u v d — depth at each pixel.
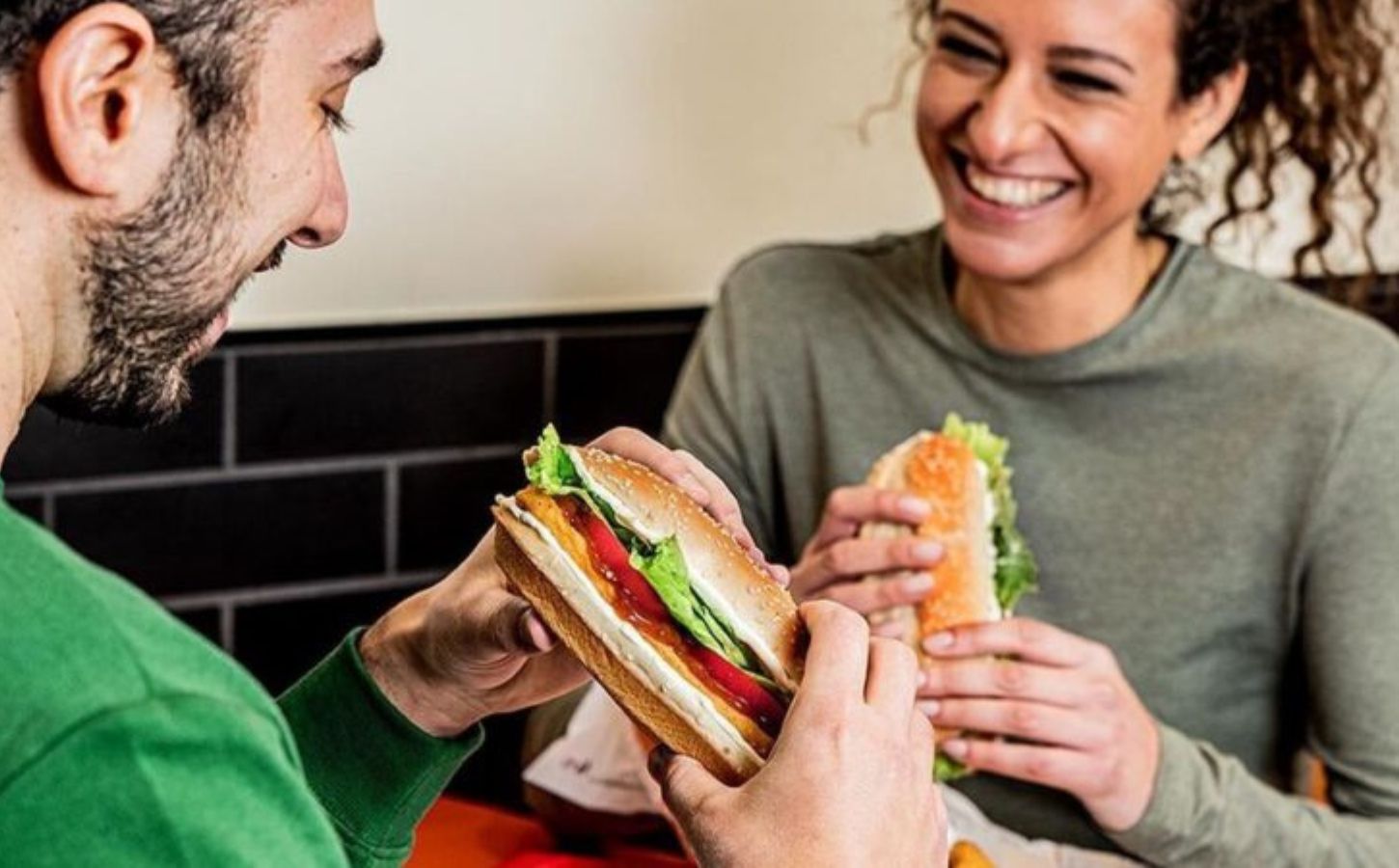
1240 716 2.07
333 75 0.99
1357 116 2.22
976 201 1.97
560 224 2.43
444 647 1.26
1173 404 2.05
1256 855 1.88
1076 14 1.87
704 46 2.46
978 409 2.12
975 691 1.83
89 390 0.96
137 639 0.85
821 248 2.27
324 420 2.34
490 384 2.42
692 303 2.54
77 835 0.80
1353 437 1.99
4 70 0.89
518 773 2.50
